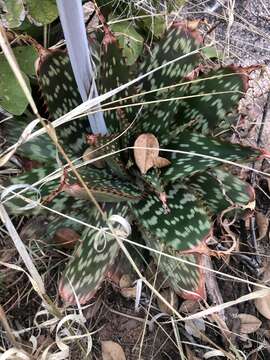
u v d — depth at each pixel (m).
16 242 0.40
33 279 0.42
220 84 0.44
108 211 0.44
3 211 0.39
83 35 0.37
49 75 0.44
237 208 0.45
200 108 0.45
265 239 0.55
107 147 0.42
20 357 0.42
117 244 0.43
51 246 0.49
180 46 0.45
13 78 0.45
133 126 0.45
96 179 0.44
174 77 0.46
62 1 0.34
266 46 0.64
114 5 0.56
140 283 0.46
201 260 0.44
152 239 0.44
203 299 0.43
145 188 0.45
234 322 0.50
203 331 0.49
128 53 0.52
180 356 0.49
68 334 0.45
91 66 0.40
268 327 0.51
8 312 0.48
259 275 0.52
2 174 0.50
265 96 0.60
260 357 0.50
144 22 0.56
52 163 0.45
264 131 0.58
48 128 0.35
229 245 0.52
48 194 0.42
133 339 0.49
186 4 0.64
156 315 0.48
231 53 0.61
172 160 0.44
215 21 0.64
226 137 0.53
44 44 0.50
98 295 0.49
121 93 0.44
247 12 0.66
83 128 0.46
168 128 0.44
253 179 0.55
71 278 0.42
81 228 0.47
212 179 0.45
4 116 0.51
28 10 0.46
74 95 0.45
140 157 0.43
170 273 0.44
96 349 0.48
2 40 0.31
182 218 0.42
